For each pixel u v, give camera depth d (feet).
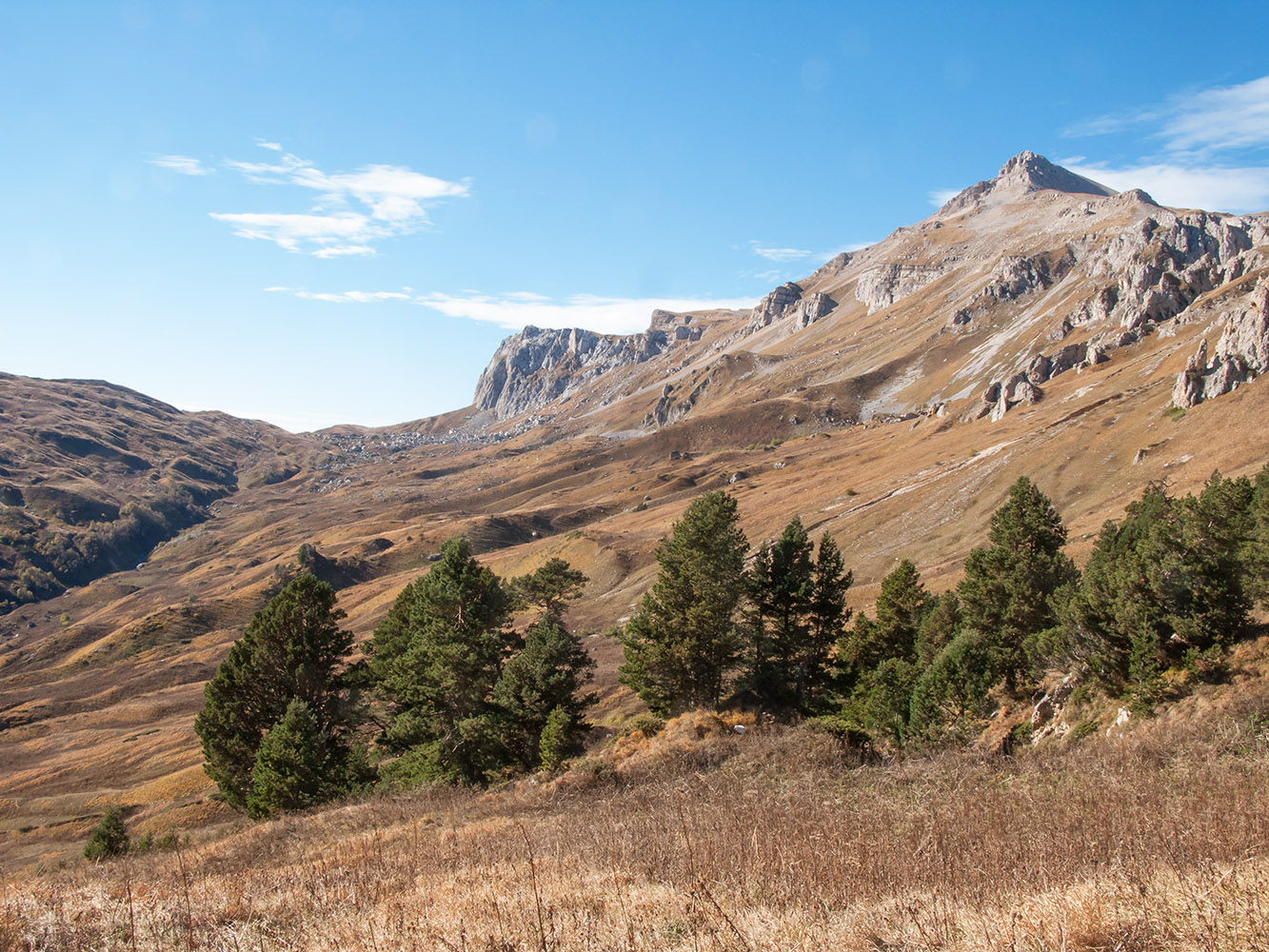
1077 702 97.50
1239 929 23.82
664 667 152.76
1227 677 79.87
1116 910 25.94
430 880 46.60
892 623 161.27
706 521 151.94
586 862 46.68
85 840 239.91
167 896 47.29
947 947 26.08
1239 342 385.09
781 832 45.65
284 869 57.52
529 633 194.80
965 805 51.67
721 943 28.25
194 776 277.64
